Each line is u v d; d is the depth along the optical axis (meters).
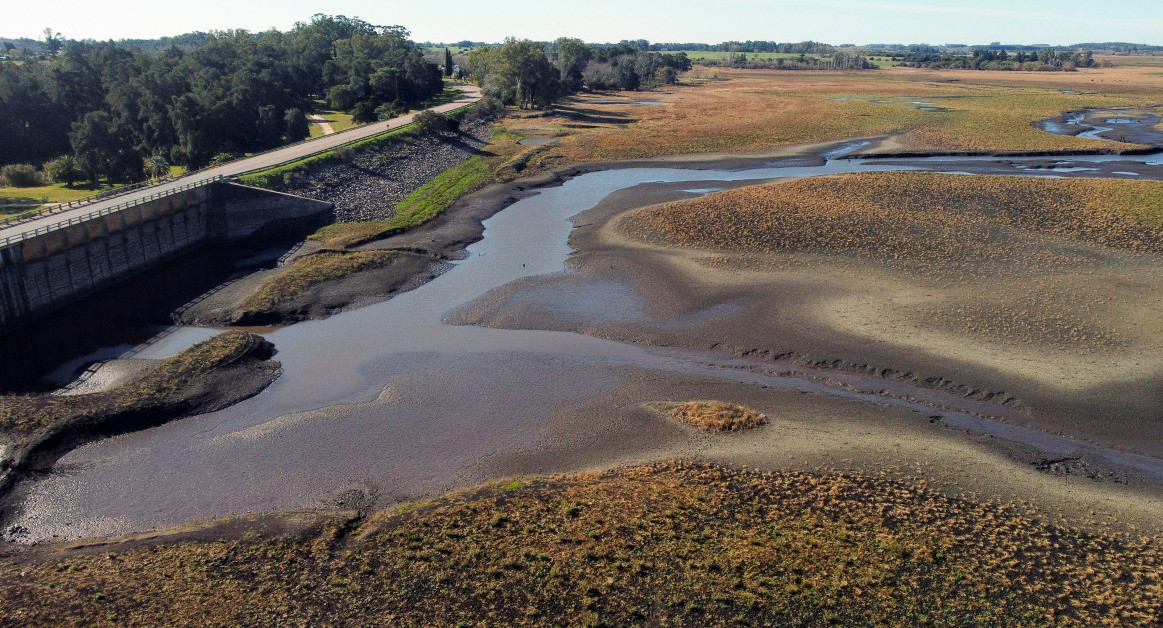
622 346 55.66
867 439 43.09
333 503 38.22
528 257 75.38
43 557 33.94
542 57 183.75
